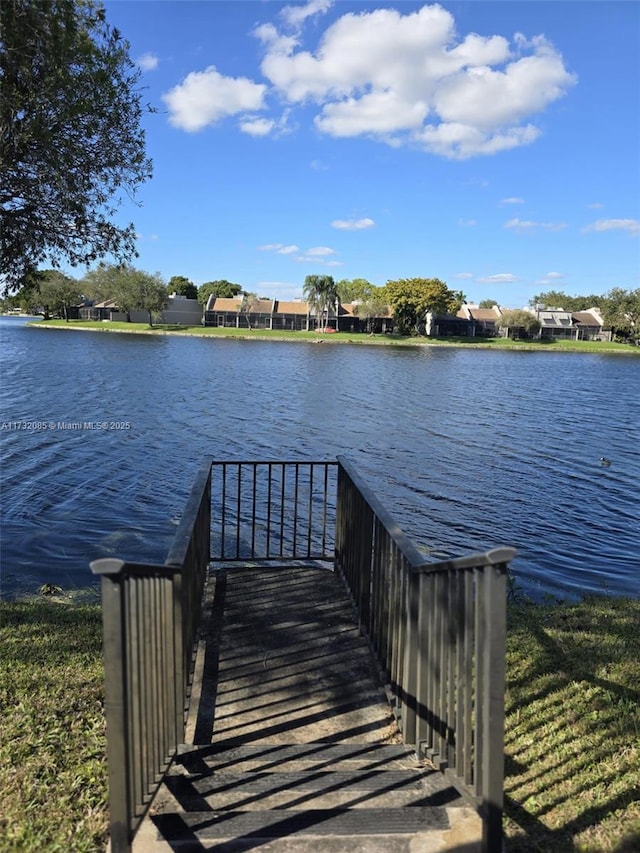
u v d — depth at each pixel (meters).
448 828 2.53
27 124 4.95
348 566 5.17
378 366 52.38
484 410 29.05
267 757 3.09
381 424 24.05
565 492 14.91
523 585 9.16
